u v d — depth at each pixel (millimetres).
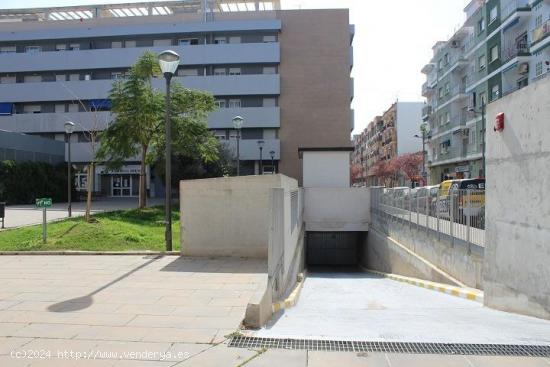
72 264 9367
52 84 46469
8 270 8711
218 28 46406
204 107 26359
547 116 6023
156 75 23234
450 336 4945
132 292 6930
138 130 22406
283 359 4094
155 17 48688
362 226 22422
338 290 11453
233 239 10430
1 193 30516
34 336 4781
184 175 34312
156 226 17500
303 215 20781
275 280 7203
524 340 4727
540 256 6184
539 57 31984
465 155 44875
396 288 11555
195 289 7148
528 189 6500
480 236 8898
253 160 45844
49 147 39375
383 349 4371
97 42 48344
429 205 12117
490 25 39344
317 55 47031
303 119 46531
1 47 49156
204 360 4086
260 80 45625
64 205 31672
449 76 50500
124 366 3949
